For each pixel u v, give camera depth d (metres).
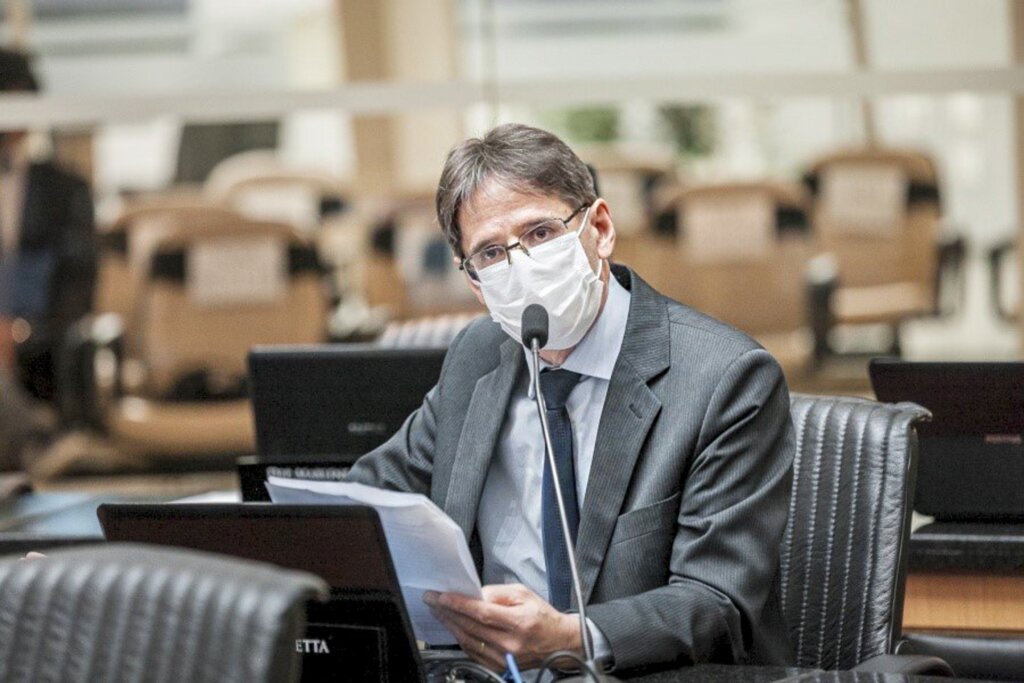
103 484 13.28
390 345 6.06
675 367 4.61
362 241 14.33
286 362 6.06
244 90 13.77
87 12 15.23
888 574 4.93
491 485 4.85
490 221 4.51
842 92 13.44
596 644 4.12
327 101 13.85
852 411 5.18
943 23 15.05
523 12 15.44
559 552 4.59
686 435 4.50
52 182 13.62
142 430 12.84
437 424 5.09
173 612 2.93
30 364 13.30
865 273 14.52
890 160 14.52
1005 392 5.89
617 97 13.57
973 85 13.33
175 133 14.70
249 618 2.84
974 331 15.16
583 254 4.52
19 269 13.47
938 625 6.11
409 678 3.96
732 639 4.34
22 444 12.78
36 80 14.03
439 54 15.26
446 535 3.93
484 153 4.58
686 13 15.81
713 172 15.12
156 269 12.79
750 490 4.46
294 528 3.84
